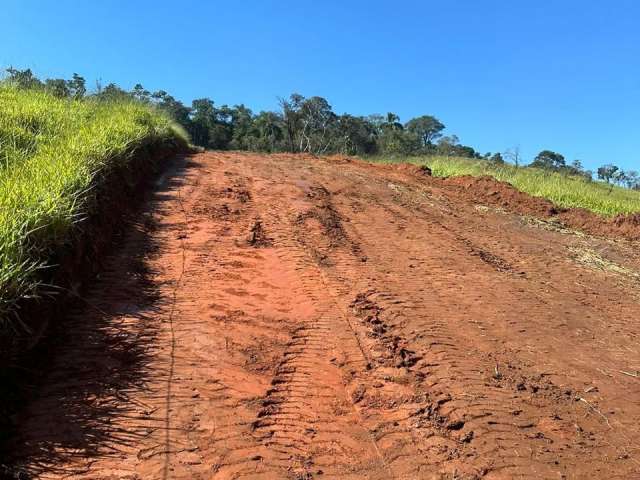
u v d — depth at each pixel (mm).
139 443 3295
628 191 24781
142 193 8602
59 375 3859
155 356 4223
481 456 3492
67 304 4730
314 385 4117
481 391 4211
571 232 10797
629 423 4055
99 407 3570
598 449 3709
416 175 14891
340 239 7754
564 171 23203
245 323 4930
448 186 13906
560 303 6441
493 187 13547
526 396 4238
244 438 3457
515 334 5348
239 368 4219
